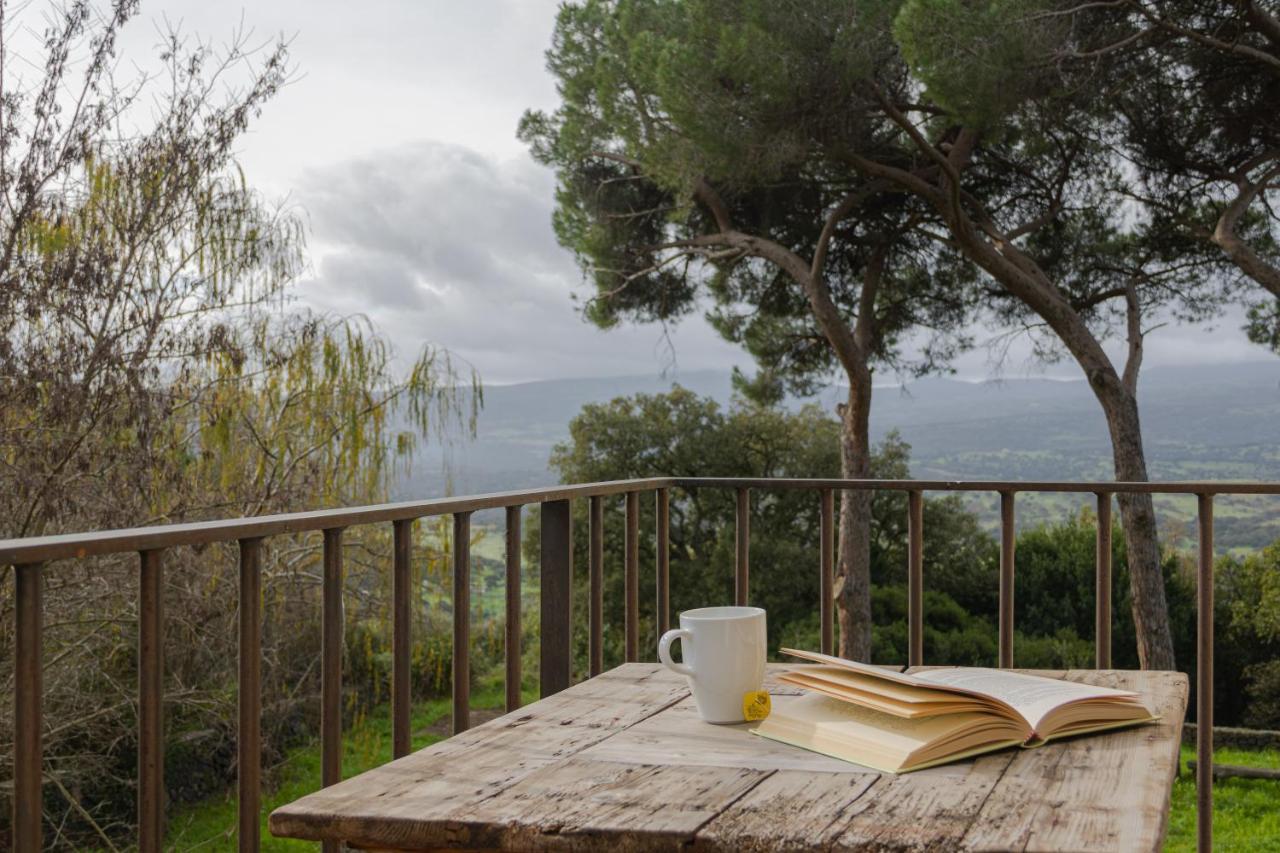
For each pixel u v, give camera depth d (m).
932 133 10.65
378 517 1.84
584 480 21.50
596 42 11.63
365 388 6.77
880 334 13.40
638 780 1.07
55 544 1.27
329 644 1.75
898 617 20.27
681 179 9.62
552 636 2.60
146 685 1.42
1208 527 2.44
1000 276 10.27
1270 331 11.45
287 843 6.57
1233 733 10.30
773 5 8.27
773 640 20.36
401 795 1.04
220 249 6.08
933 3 7.67
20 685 1.25
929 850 0.86
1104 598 2.48
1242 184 10.38
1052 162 11.03
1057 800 0.97
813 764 1.11
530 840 0.94
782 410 15.02
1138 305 11.38
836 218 11.14
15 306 5.27
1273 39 8.57
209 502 6.22
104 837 5.92
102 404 5.43
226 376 6.12
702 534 22.08
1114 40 8.52
